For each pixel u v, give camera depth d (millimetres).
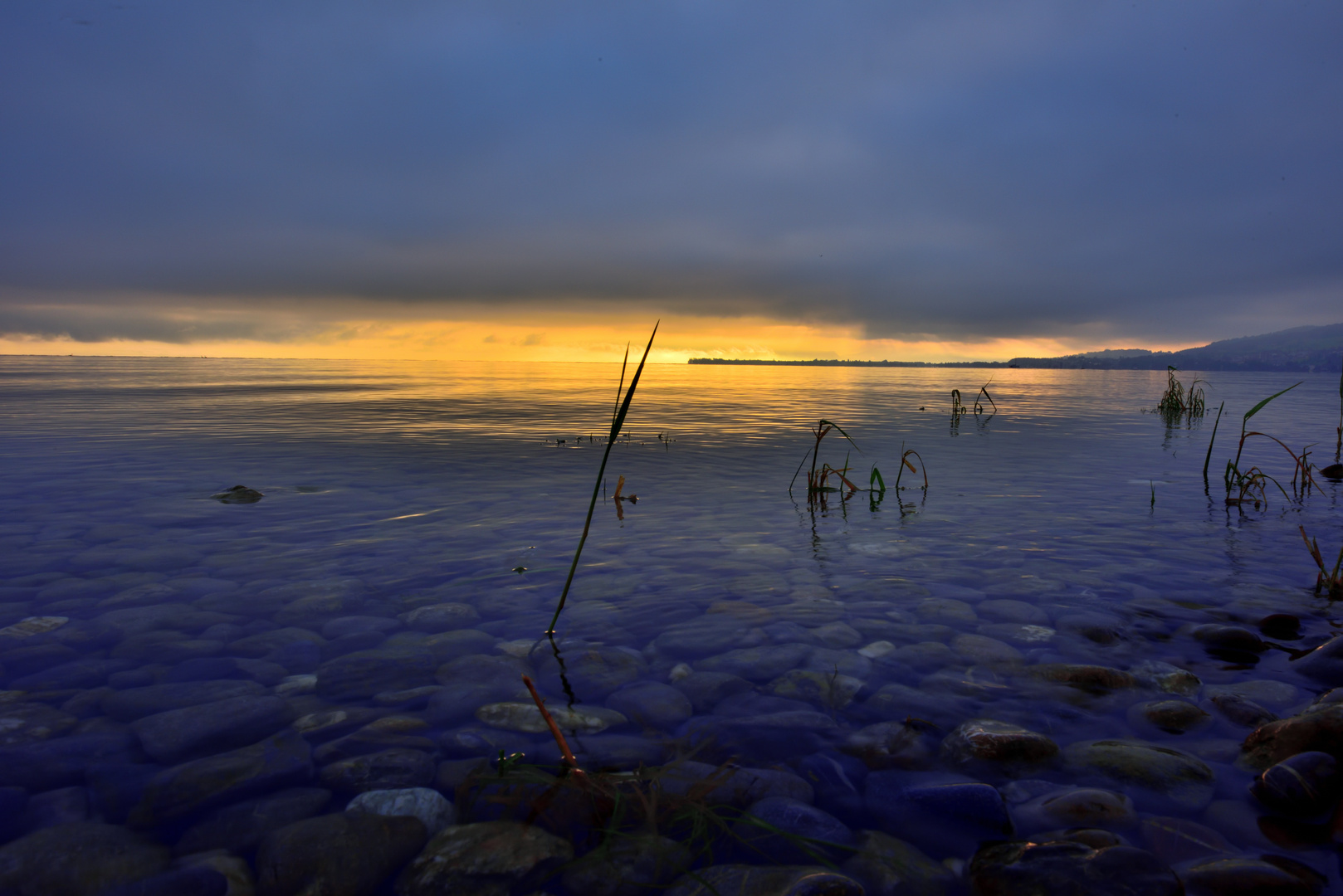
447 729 2664
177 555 5129
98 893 1787
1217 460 10500
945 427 16109
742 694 2957
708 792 2258
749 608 4020
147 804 2170
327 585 4418
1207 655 3340
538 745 2559
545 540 5633
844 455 11062
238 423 16031
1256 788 2230
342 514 6570
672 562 5035
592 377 51062
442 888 1837
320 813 2141
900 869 1916
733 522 6391
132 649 3416
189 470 9211
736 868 1915
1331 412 20531
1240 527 6051
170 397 25281
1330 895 1778
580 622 3820
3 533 5770
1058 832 2057
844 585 4465
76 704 2830
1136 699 2918
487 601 4168
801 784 2316
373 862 1934
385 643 3523
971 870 1916
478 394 29094
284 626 3738
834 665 3238
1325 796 2109
